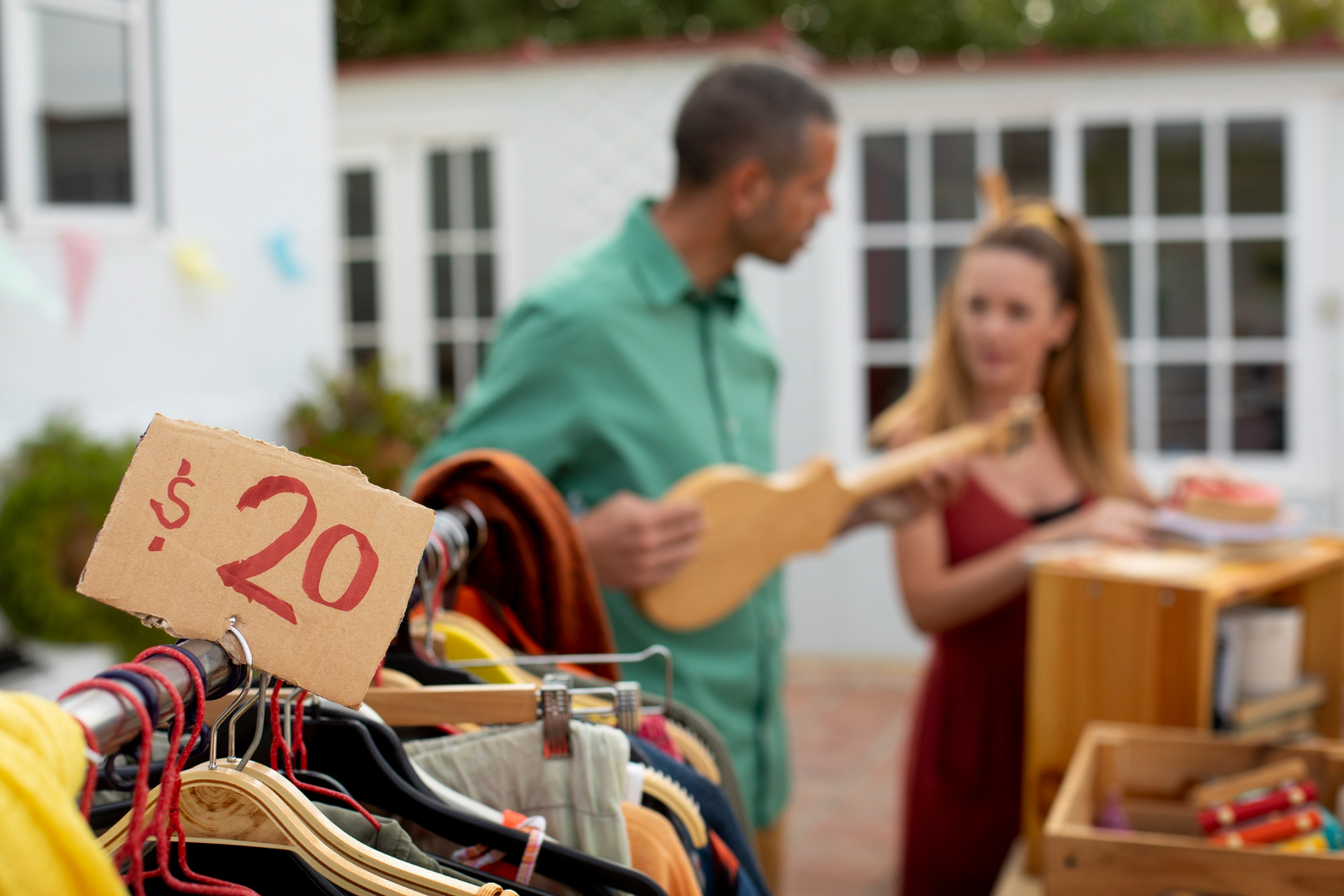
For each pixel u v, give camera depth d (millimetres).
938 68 5133
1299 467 5160
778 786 2104
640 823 950
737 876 1088
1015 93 5148
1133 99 5121
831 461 1942
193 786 710
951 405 2355
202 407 4211
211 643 639
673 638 1882
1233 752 1664
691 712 1313
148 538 647
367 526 651
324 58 4738
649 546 1699
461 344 5664
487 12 13102
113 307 3961
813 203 1948
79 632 3262
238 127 4422
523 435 1812
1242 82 5051
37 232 3758
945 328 2400
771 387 2258
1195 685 1717
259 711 702
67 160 3916
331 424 4527
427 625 1077
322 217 4727
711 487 1817
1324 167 5043
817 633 5410
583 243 5367
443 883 701
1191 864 1360
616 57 5227
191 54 4250
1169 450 5250
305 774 783
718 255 1973
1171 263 5188
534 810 930
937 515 2230
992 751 2170
